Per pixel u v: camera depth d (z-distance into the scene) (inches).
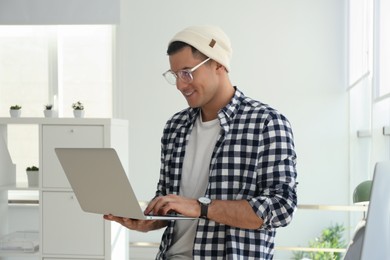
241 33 217.0
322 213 212.8
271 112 65.3
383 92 141.9
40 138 139.4
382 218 47.7
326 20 215.2
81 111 164.4
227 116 66.0
